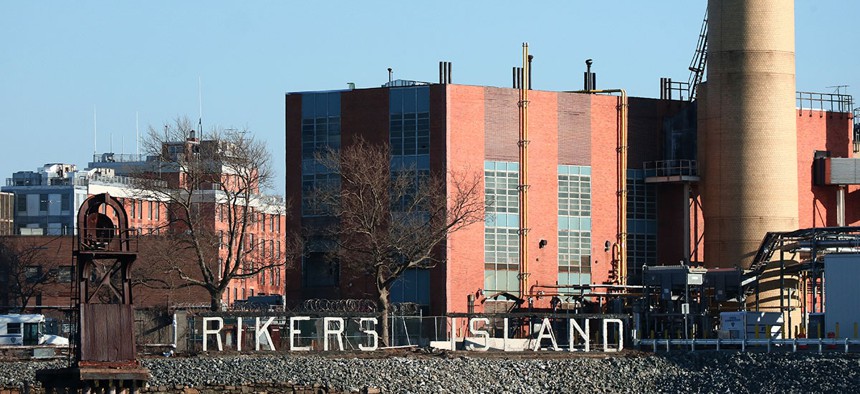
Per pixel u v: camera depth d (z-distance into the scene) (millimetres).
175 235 141375
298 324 124000
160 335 125875
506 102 143000
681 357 114438
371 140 142500
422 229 131500
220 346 118188
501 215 141875
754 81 139000
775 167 138875
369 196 137125
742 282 129500
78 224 81062
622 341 125312
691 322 130750
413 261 131125
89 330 79875
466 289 139125
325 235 142250
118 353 80250
